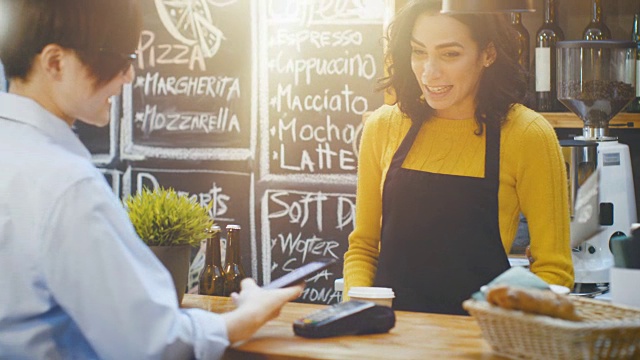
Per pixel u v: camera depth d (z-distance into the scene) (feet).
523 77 7.67
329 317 5.72
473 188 7.50
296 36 12.67
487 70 7.54
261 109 12.84
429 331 5.92
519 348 5.10
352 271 7.91
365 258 8.05
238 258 7.59
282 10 12.69
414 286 7.62
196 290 13.01
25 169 4.84
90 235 4.77
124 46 5.14
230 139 12.96
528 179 7.47
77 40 4.96
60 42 4.96
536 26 11.29
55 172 4.83
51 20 4.94
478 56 7.45
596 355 4.84
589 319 5.28
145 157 13.21
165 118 13.14
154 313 4.89
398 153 7.80
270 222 12.88
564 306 5.00
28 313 4.87
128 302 4.81
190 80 13.04
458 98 7.47
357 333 5.77
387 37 7.98
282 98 12.77
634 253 5.69
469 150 7.63
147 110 13.17
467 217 7.50
